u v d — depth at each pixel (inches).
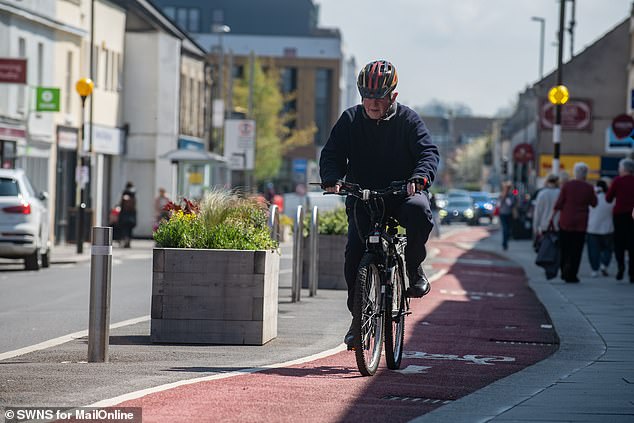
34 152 3882.9
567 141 6614.2
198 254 1136.2
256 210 1240.8
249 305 1136.2
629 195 2117.4
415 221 909.2
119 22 4864.7
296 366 960.3
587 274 2412.6
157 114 5032.0
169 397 778.8
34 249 2514.8
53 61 4109.3
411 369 963.3
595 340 1205.1
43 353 1057.5
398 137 919.7
